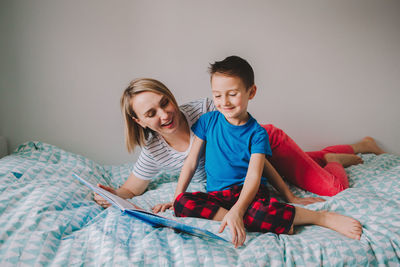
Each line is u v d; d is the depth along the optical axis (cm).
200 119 136
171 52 217
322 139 244
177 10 215
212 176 131
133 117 128
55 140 211
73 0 204
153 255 87
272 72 231
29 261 85
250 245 93
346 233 103
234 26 223
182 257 86
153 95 118
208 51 221
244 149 123
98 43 209
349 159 198
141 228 101
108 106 215
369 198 122
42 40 203
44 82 206
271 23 227
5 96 203
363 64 242
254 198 115
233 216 98
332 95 241
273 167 150
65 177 142
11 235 94
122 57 212
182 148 141
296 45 232
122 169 185
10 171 134
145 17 212
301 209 108
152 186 162
